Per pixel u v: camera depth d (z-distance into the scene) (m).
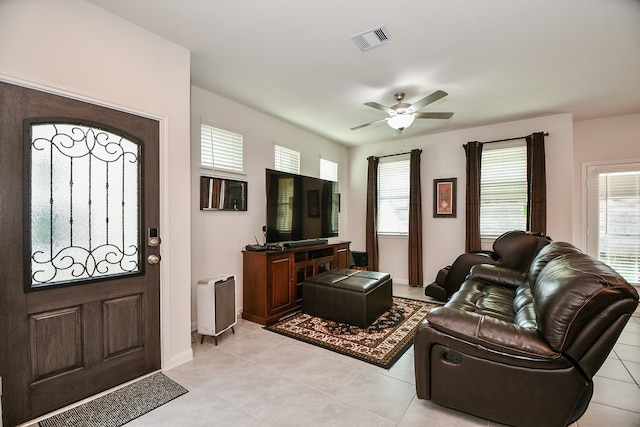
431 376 1.75
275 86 3.23
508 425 1.60
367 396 1.92
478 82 3.12
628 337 2.90
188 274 2.46
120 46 2.06
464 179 4.75
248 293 3.40
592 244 4.28
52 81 1.75
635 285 4.05
